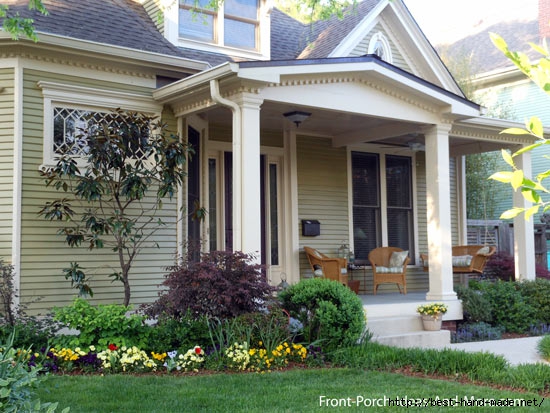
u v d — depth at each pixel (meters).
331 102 8.73
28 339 6.71
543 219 15.91
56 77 8.32
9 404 3.63
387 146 12.70
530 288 11.02
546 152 18.50
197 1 9.81
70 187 8.31
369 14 12.27
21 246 7.93
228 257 7.25
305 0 11.37
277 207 11.43
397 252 12.02
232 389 5.63
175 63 9.02
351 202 12.21
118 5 10.18
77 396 5.30
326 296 7.62
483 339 9.73
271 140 11.29
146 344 6.90
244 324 6.95
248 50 10.89
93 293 8.37
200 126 10.12
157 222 8.67
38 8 7.50
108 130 7.80
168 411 4.91
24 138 8.05
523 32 20.81
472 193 17.55
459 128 11.24
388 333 8.91
